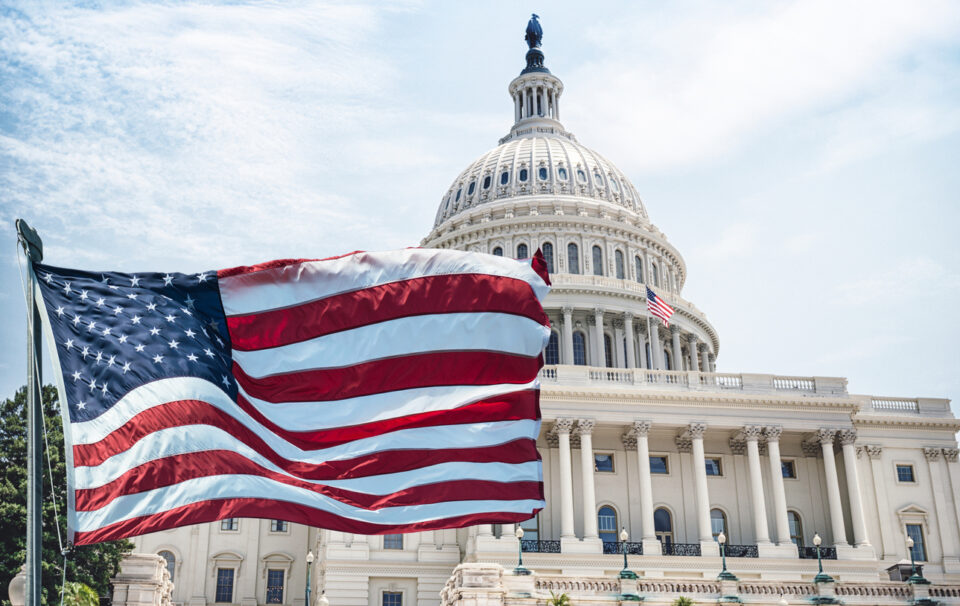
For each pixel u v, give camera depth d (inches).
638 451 2807.6
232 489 568.4
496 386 670.5
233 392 603.5
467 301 674.8
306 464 611.2
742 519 2901.1
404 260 681.0
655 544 2699.3
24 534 1804.9
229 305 628.4
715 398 2861.7
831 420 2915.8
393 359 657.0
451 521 626.2
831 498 2842.0
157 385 569.3
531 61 4874.5
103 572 1807.3
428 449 642.8
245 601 2960.1
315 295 650.8
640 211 4264.3
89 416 547.2
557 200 4005.9
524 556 2573.8
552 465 2849.4
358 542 2672.2
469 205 4215.1
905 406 3142.2
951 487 3029.0
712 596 1892.2
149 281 601.9
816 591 1974.7
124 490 538.9
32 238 553.3
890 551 2933.1
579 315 3715.6
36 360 540.4
